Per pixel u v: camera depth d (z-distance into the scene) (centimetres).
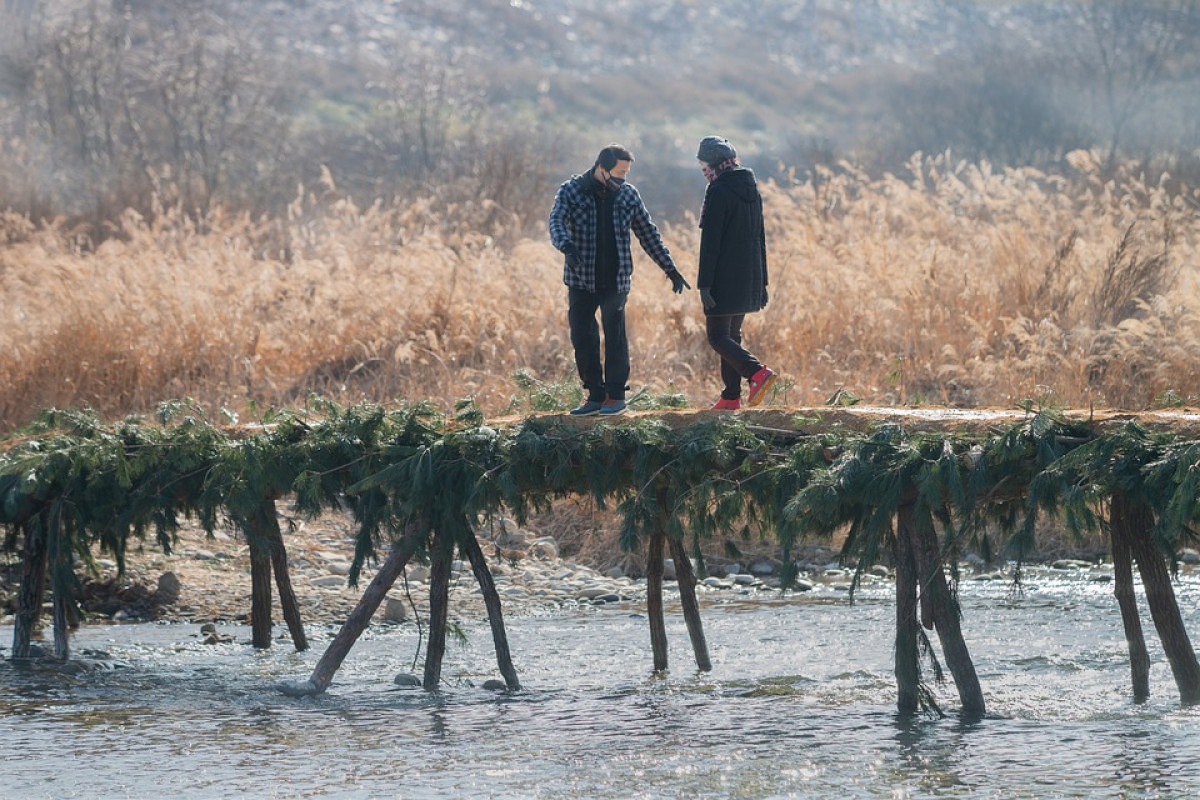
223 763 1998
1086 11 18688
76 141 12350
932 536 2194
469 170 10106
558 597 3644
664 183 14962
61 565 2802
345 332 5156
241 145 12400
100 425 2858
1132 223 5069
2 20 13075
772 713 2272
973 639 2912
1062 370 4281
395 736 2158
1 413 4681
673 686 2541
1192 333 4266
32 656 2873
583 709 2348
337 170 13100
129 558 3631
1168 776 1822
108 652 2964
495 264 5600
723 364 2684
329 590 3594
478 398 4425
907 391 4462
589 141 17738
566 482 2456
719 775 1891
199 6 14925
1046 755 1945
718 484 2278
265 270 5559
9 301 5628
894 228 6009
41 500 2856
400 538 2639
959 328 4769
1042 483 2008
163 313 5081
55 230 7444
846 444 2161
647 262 5659
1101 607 3200
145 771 1959
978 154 12962
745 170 2661
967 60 17325
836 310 4897
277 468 2597
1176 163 8531
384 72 18550
